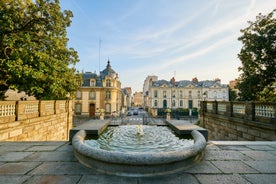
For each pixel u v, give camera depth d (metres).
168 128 8.46
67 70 13.87
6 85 11.37
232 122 10.77
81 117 39.62
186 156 3.84
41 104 11.75
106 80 41.66
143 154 3.63
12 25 10.01
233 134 10.68
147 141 6.09
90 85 41.25
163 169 3.65
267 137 7.72
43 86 11.59
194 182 3.31
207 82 52.75
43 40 12.48
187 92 50.25
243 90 15.09
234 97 49.53
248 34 13.70
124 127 8.77
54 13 12.34
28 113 10.12
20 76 9.30
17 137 8.87
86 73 44.75
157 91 50.56
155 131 7.87
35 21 11.69
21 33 10.30
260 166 4.12
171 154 3.70
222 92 50.12
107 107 41.12
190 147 4.13
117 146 5.45
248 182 3.31
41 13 11.81
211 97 49.84
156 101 50.47
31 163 4.28
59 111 15.04
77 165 4.16
